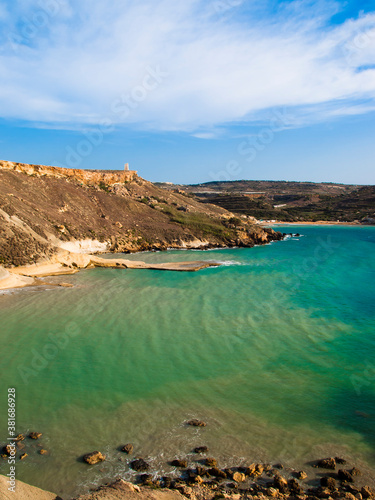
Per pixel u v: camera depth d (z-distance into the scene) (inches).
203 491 406.3
